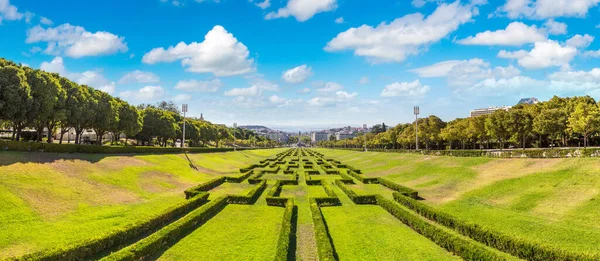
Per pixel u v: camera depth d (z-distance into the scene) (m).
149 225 18.48
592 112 48.44
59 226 18.14
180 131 94.62
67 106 45.62
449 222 19.45
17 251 14.78
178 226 17.88
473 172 34.47
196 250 16.05
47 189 22.33
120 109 62.66
